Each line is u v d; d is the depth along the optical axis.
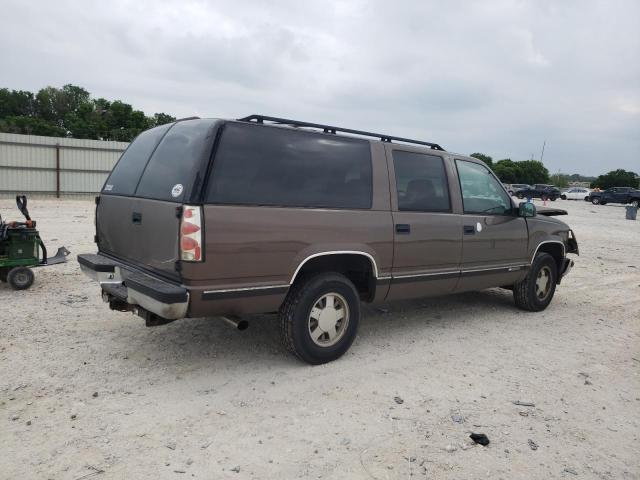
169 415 3.47
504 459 3.16
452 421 3.60
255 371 4.27
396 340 5.27
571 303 7.42
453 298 7.29
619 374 4.66
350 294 4.50
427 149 5.30
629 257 12.55
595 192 46.16
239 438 3.23
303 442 3.22
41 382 3.87
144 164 4.41
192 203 3.55
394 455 3.13
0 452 2.95
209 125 3.81
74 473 2.79
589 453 3.29
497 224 5.86
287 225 3.98
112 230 4.64
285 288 4.03
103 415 3.43
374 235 4.58
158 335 5.01
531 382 4.37
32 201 22.81
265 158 3.97
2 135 24.28
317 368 4.39
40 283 6.92
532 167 87.19
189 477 2.81
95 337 4.88
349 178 4.51
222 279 3.69
